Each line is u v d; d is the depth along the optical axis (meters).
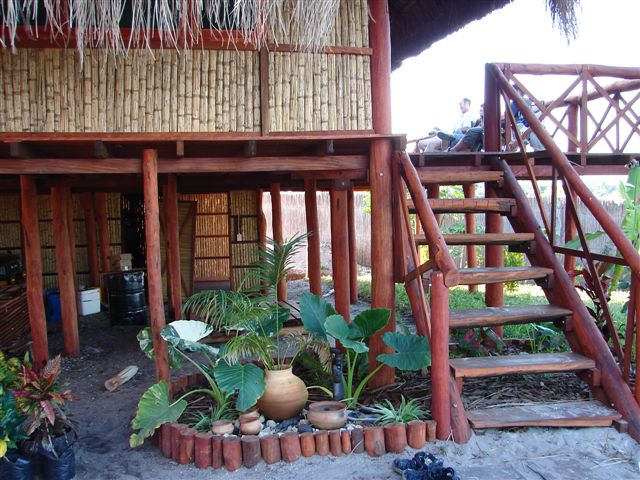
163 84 4.31
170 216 7.33
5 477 3.28
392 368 4.67
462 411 3.72
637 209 5.73
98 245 9.38
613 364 4.03
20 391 3.28
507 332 6.03
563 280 4.49
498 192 5.47
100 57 4.24
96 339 7.12
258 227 9.79
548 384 4.67
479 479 3.28
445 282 3.64
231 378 3.85
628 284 7.00
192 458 3.61
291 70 4.45
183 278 9.34
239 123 4.39
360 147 5.25
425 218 4.01
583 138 5.72
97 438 4.11
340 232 5.41
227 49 4.37
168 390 4.08
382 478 3.31
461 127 9.06
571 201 4.42
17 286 7.68
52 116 4.20
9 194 8.64
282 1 3.73
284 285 8.91
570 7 4.95
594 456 3.53
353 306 9.11
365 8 4.57
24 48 4.17
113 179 6.62
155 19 4.01
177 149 4.32
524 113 5.01
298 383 4.12
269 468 3.49
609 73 5.69
